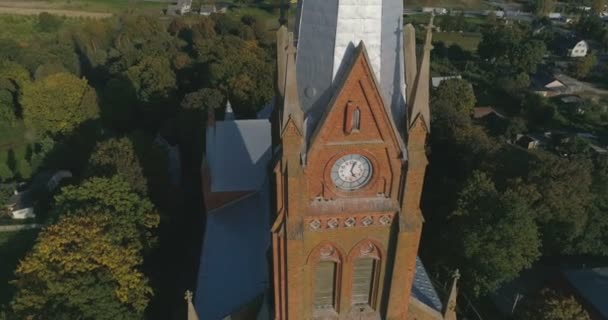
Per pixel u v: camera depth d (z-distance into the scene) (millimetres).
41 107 89438
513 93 123125
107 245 44875
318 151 21672
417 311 30641
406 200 23219
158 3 193750
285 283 25234
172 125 87000
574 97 124312
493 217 53656
